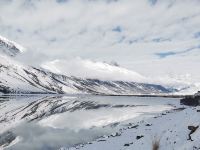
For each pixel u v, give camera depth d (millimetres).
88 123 70562
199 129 24219
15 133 57250
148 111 101000
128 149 28844
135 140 32812
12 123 72500
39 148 44688
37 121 76375
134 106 136500
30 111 104750
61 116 88062
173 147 23906
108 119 77500
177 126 31125
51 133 56969
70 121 75188
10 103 151375
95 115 89875
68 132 57688
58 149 39938
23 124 70062
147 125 43125
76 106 135375
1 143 49562
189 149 21734
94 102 174875
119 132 42938
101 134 53938
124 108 121875
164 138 27750
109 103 166125
